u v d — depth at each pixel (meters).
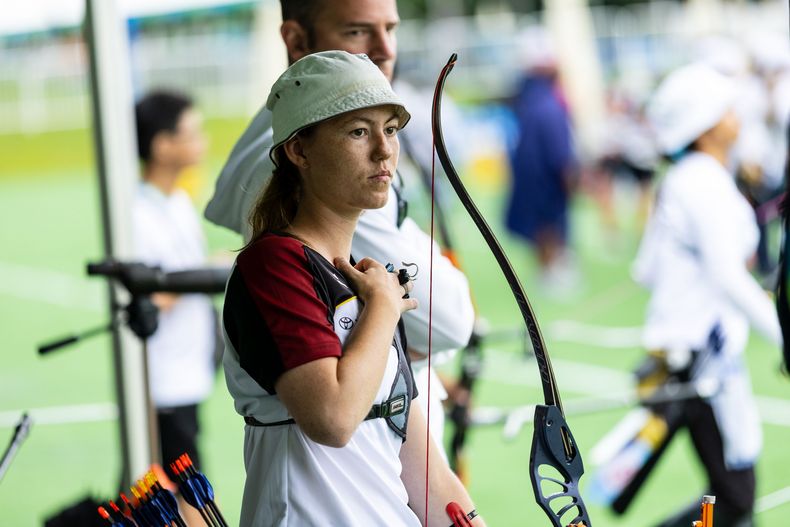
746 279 13.16
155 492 6.77
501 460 17.61
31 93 72.56
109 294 12.12
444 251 10.95
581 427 19.09
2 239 45.34
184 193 14.75
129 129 12.86
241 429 19.47
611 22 66.94
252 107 67.44
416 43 73.00
